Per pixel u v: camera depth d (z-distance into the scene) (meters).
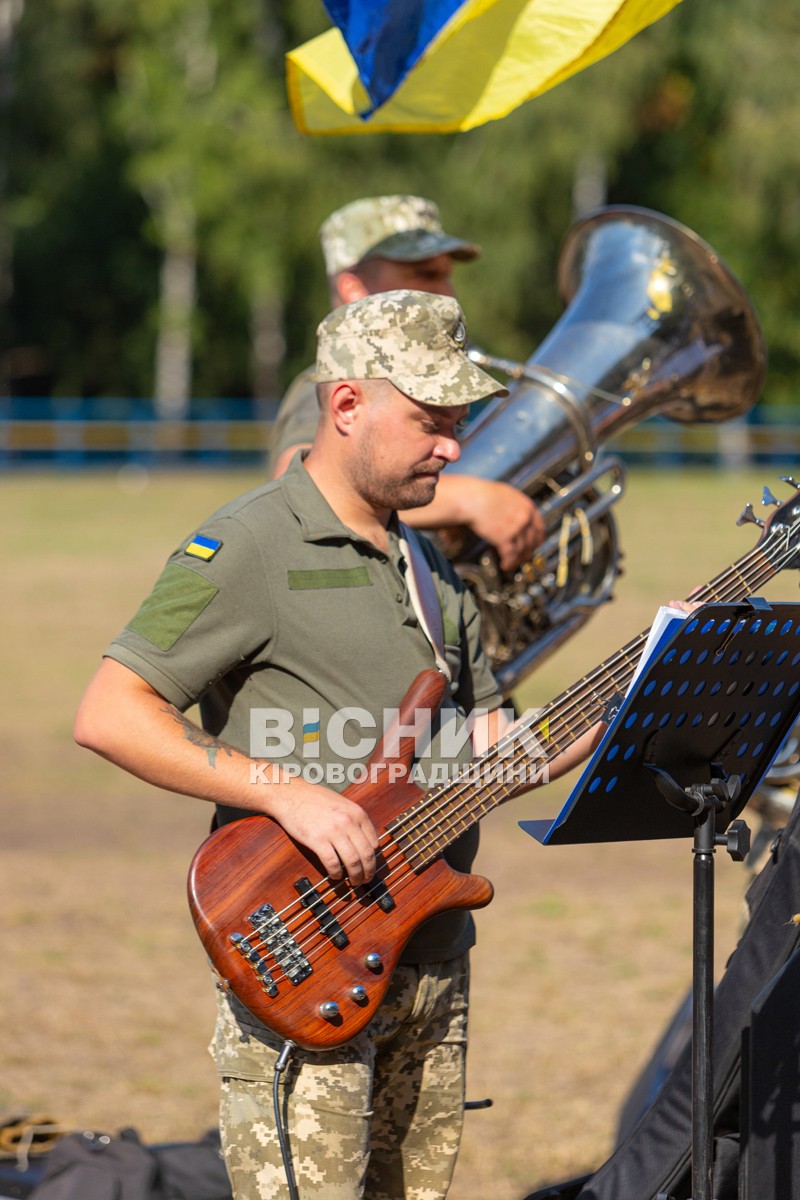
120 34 67.06
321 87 7.96
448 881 5.55
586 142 58.53
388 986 5.50
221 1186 7.14
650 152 65.94
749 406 8.79
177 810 16.95
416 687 5.55
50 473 53.16
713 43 59.75
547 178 60.44
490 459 8.06
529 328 63.00
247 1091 5.52
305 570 5.53
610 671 5.74
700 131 65.31
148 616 5.41
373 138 60.38
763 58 59.75
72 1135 7.42
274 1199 5.43
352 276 7.96
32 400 69.38
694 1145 5.16
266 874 5.36
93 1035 10.68
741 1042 5.71
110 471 54.16
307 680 5.54
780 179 59.81
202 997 11.54
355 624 5.55
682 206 65.81
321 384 5.66
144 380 71.38
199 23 62.22
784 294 63.69
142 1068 10.14
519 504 7.62
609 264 8.59
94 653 24.28
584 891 14.18
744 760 5.48
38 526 38.78
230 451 56.56
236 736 5.61
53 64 65.19
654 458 53.47
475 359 8.27
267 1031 5.47
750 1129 5.64
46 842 15.48
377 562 5.65
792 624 5.18
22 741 19.33
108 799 17.23
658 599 27.91
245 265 62.44
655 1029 10.72
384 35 6.79
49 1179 7.09
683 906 13.64
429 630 5.71
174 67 62.66
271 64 62.88
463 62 7.23
